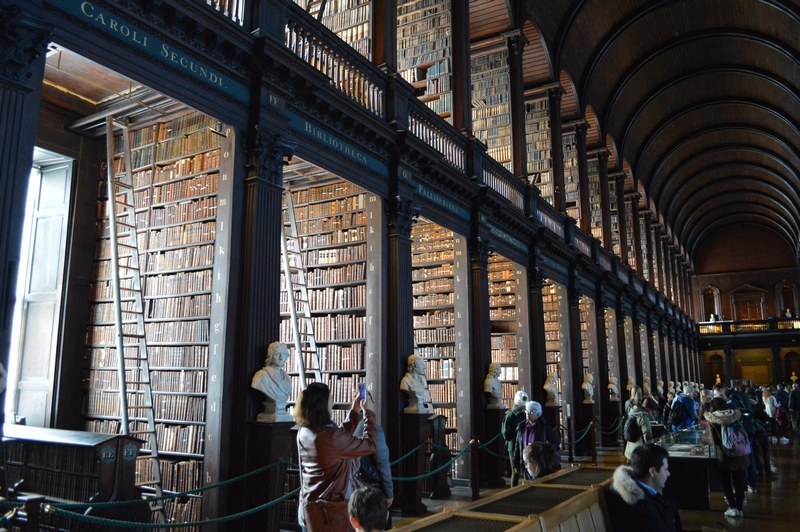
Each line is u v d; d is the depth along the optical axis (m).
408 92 9.66
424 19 12.60
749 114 27.69
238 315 6.64
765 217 41.81
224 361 6.43
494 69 14.95
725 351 41.59
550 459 5.54
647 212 30.17
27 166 4.84
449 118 12.20
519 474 7.79
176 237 8.29
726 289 43.75
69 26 5.25
